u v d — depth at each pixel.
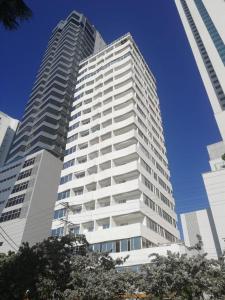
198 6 113.88
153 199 47.41
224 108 77.75
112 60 74.75
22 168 69.75
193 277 20.80
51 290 21.42
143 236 38.81
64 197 51.81
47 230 60.56
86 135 61.28
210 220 81.12
